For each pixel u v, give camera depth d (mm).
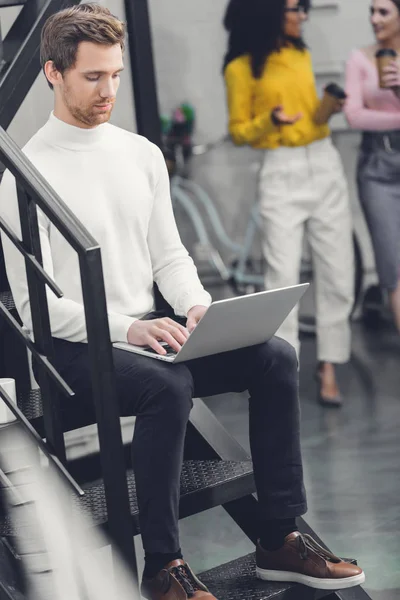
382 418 4934
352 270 5227
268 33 4910
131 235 2662
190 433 2887
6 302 2889
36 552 2400
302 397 5383
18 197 2275
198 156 7969
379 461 4340
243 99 5051
